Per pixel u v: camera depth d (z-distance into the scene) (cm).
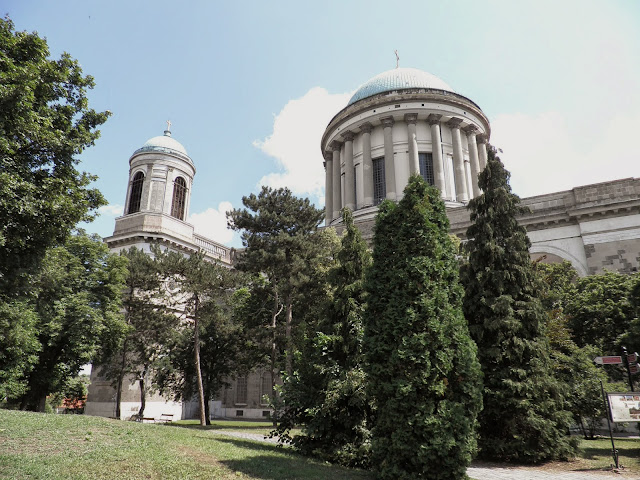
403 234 1174
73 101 1645
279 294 2895
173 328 3266
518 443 1453
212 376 3225
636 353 1677
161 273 3130
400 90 4812
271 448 1362
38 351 2538
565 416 1522
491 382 1526
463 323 1138
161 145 4759
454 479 991
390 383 1059
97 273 3006
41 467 828
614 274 2662
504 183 1833
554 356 1795
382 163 4738
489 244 1670
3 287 1586
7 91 1238
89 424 1284
